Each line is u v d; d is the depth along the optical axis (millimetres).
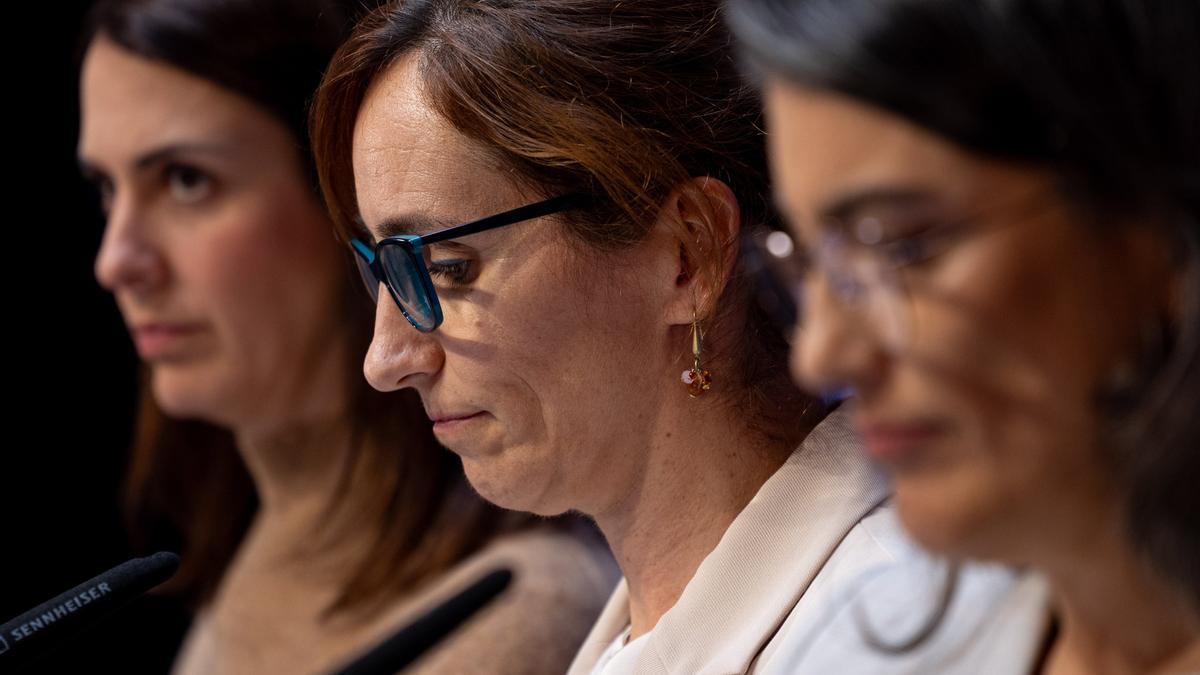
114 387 7383
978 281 1817
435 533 5090
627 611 3637
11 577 7152
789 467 3135
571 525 4949
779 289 2203
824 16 1852
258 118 5117
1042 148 1771
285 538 5398
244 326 5180
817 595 2910
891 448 1959
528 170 3045
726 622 3059
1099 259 1799
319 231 5211
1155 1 1772
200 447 6051
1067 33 1757
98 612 2836
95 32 5285
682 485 3236
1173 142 1748
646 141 3051
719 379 3193
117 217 5195
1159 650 2045
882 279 1867
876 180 1843
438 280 3160
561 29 3088
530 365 3123
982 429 1880
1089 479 1887
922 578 2541
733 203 3098
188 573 6039
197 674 5734
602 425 3172
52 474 7309
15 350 7188
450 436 3283
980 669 2367
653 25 3117
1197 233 1738
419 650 3883
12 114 7004
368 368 3283
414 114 3131
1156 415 1774
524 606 4621
